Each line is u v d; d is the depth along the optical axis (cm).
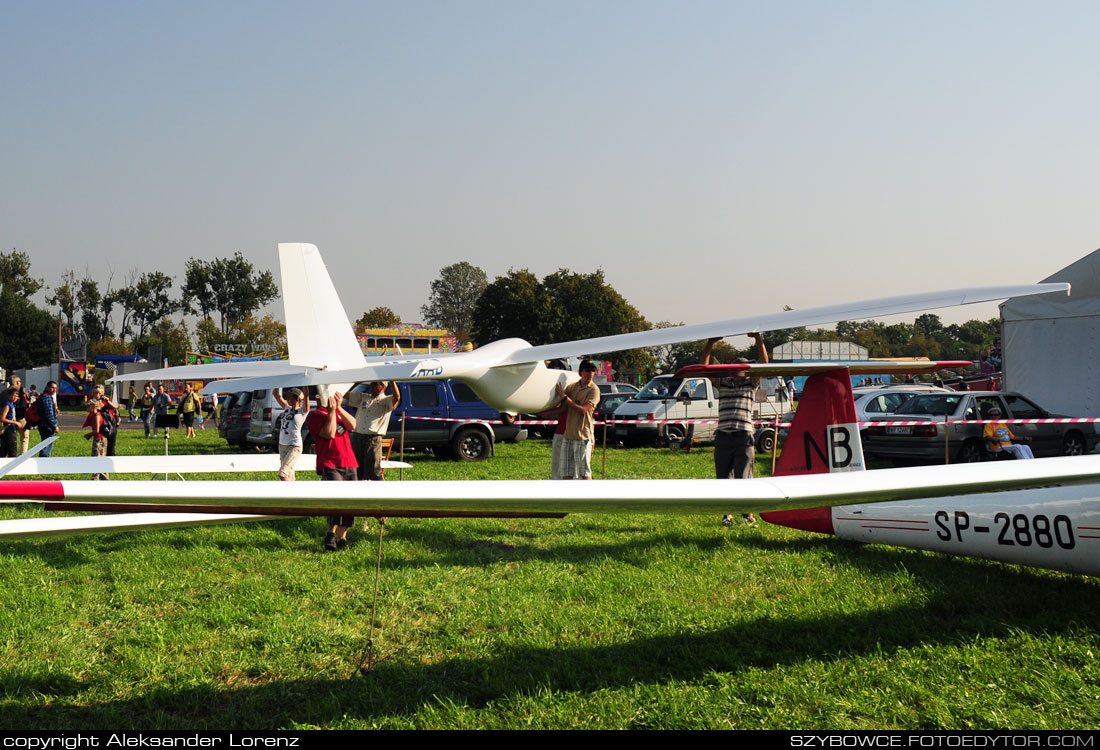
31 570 617
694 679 383
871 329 8962
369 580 580
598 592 535
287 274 852
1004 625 448
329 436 727
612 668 402
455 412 1550
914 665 392
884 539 627
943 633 445
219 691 386
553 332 6444
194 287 9625
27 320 7362
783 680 379
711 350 795
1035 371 1524
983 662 395
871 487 402
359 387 840
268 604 515
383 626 479
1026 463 459
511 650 430
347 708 364
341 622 488
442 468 1370
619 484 376
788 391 2034
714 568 602
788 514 694
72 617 500
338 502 332
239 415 1786
